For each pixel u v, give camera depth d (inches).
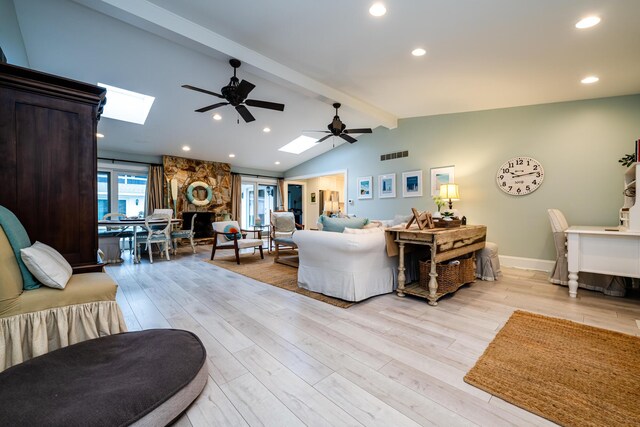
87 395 43.8
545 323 88.5
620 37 95.1
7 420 38.4
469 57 118.0
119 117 195.5
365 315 96.6
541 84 138.0
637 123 139.7
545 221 166.1
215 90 167.2
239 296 118.5
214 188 306.0
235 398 54.6
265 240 323.3
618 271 107.0
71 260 77.0
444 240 110.1
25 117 70.6
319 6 93.2
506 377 60.4
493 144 184.5
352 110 200.7
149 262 196.1
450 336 80.2
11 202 68.9
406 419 48.9
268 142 267.3
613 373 61.6
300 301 111.7
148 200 264.7
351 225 145.3
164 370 51.8
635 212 105.6
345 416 49.9
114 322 67.7
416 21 96.8
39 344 57.6
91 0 89.2
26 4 99.8
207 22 107.0
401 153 234.1
